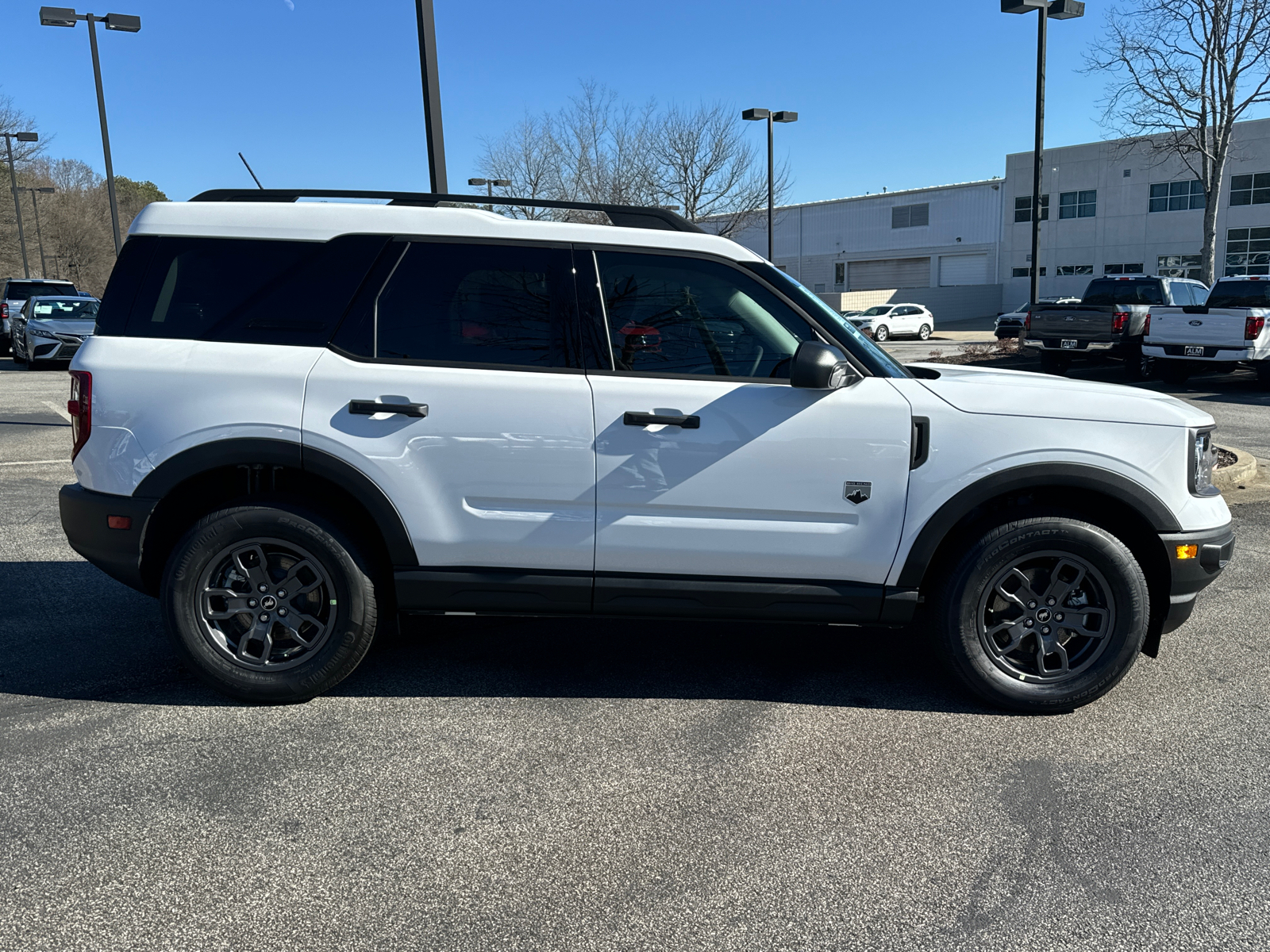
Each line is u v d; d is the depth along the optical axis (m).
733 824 2.93
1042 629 3.72
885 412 3.57
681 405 3.56
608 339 3.63
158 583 3.81
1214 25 26.25
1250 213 41.34
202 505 3.82
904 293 49.50
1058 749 3.46
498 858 2.73
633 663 4.30
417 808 3.00
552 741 3.49
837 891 2.59
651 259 3.68
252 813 2.96
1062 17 20.31
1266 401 13.99
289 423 3.54
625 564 3.67
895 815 2.99
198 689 3.93
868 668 4.26
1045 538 3.58
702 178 35.75
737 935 2.40
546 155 35.00
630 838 2.85
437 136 6.59
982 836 2.87
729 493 3.59
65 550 6.05
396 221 3.68
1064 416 3.59
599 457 3.57
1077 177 47.62
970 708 3.82
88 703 3.77
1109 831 2.90
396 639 4.57
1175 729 3.63
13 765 3.25
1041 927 2.44
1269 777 3.24
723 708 3.81
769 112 32.34
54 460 9.38
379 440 3.56
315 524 3.59
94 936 2.37
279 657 3.71
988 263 53.03
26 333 20.02
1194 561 3.64
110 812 2.95
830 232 61.09
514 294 3.66
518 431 3.56
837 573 3.67
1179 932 2.42
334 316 3.63
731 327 3.67
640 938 2.38
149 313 3.66
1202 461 3.71
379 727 3.59
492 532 3.63
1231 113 26.78
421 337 3.64
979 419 3.58
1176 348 15.38
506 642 4.55
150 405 3.55
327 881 2.61
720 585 3.67
